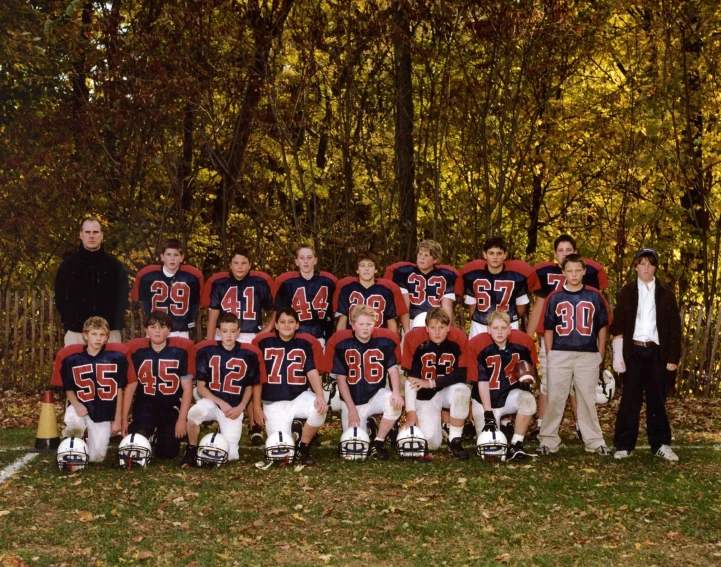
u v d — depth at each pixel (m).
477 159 10.77
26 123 11.27
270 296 8.06
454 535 4.86
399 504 5.43
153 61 9.85
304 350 6.89
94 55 10.22
